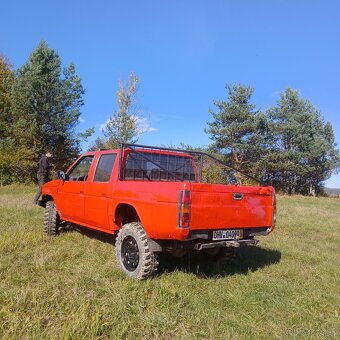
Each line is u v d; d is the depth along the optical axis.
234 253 6.09
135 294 4.39
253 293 4.75
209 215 4.74
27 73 26.50
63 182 7.28
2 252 5.86
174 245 4.98
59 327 3.46
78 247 6.51
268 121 40.62
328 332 3.76
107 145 24.27
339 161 44.09
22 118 26.52
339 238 9.29
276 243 7.99
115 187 5.71
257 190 5.37
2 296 4.05
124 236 5.27
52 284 4.50
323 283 5.36
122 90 23.66
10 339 3.19
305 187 46.41
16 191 19.59
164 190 4.73
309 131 41.38
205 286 4.94
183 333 3.54
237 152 38.66
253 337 3.59
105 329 3.50
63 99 27.81
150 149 6.44
